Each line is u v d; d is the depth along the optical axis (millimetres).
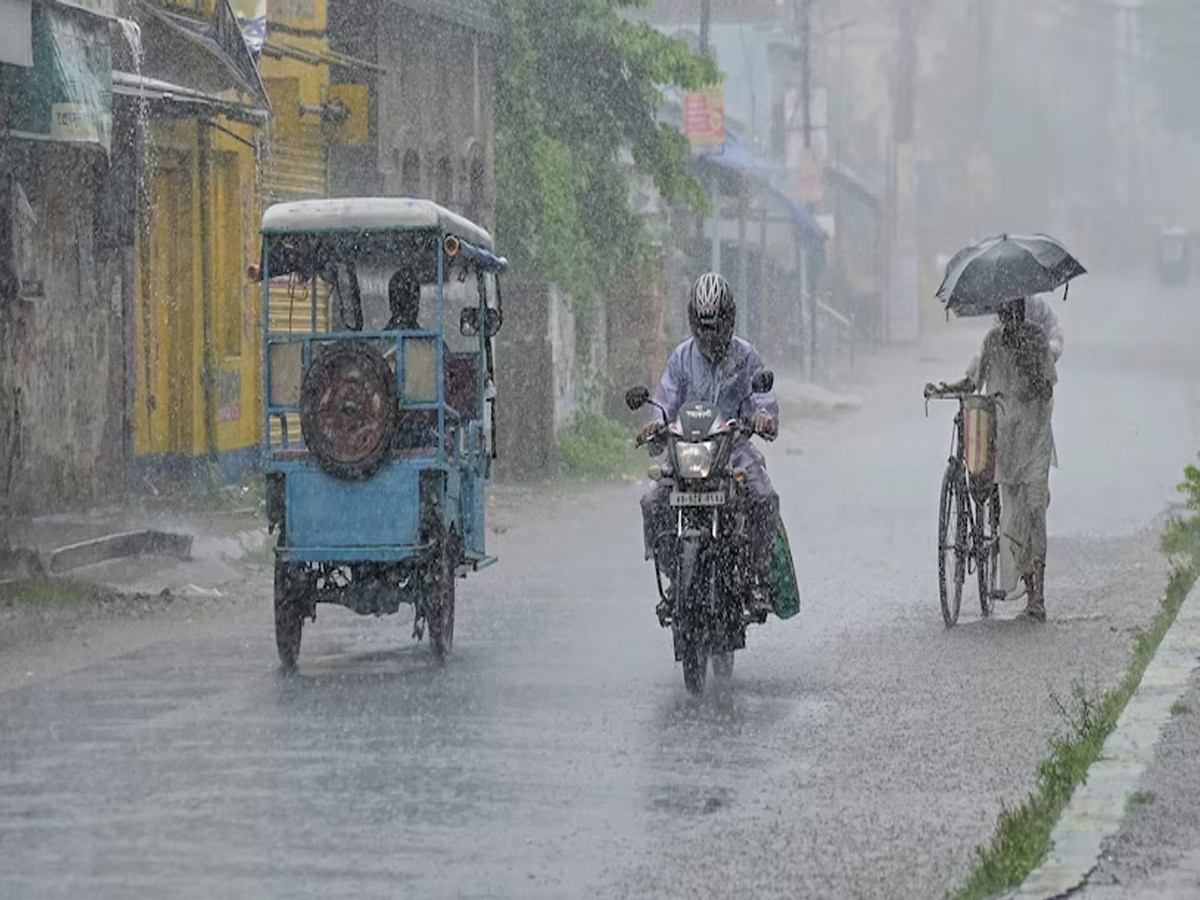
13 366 41594
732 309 28844
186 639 32500
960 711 26031
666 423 28344
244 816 20312
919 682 28172
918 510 52438
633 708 26219
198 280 52344
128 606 35531
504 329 67750
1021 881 17328
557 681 28297
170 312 51594
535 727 24891
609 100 76000
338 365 29891
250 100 54000
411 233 31422
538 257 70375
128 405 47781
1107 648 30906
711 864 18594
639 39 74500
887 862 18656
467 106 70688
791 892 17656
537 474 64250
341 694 27266
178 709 26125
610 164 76625
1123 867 17516
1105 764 21562
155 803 20859
